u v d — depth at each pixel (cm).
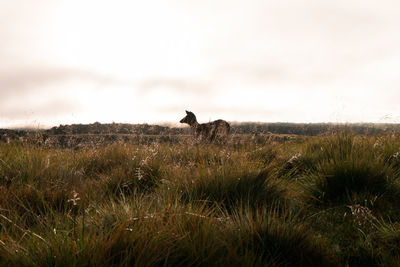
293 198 363
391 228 281
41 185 382
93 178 487
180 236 222
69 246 197
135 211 266
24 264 186
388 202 347
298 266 225
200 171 388
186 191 353
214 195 339
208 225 232
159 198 326
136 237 206
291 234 246
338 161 410
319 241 261
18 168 436
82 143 648
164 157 567
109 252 191
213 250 202
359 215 281
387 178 371
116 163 581
